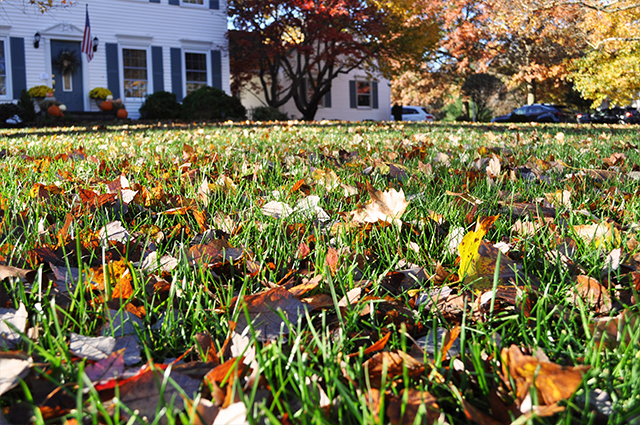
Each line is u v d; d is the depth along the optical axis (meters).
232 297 1.10
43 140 6.26
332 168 3.01
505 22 24.95
